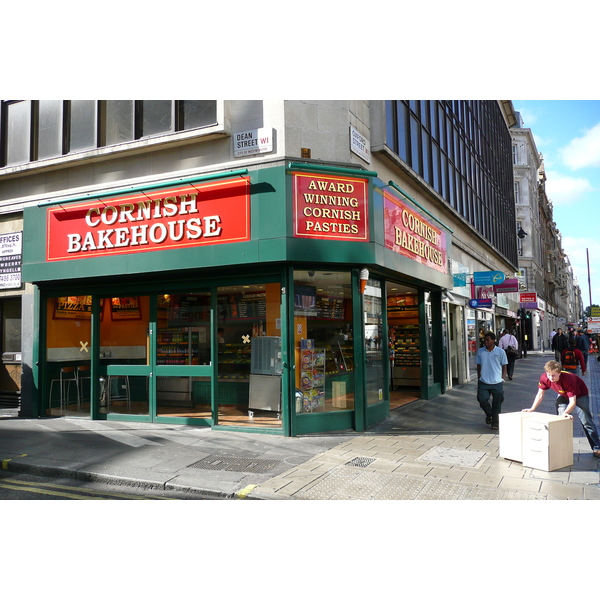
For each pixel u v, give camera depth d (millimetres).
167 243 8602
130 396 9477
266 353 8453
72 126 10180
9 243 10523
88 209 9289
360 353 8672
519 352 31328
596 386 15211
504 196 29031
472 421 9477
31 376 10195
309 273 8523
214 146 8734
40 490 5754
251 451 7125
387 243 9164
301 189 8016
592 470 6215
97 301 9758
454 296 15680
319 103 8672
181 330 9117
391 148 10781
